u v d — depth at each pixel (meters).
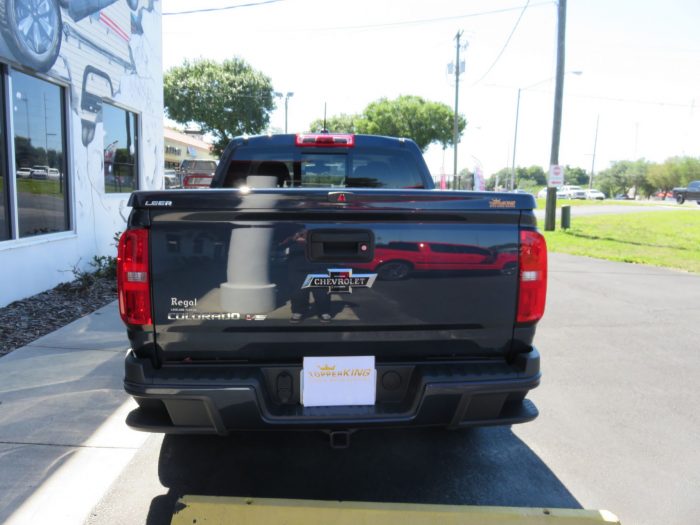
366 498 3.21
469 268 2.89
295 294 2.80
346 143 4.73
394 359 2.96
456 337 2.94
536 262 2.93
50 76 7.79
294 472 3.50
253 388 2.73
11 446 3.71
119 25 10.34
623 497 3.26
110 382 4.79
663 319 7.45
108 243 9.98
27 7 7.15
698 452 3.81
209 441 3.90
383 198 2.79
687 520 3.04
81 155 8.85
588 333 6.75
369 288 2.84
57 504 3.11
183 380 2.74
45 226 8.00
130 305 2.77
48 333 6.16
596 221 24.53
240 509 2.69
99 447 3.73
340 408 2.88
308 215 2.78
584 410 4.49
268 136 4.74
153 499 3.18
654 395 4.80
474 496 3.24
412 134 57.91
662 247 15.87
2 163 6.90
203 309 2.78
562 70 19.61
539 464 3.63
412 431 4.12
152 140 12.34
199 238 2.76
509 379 2.87
